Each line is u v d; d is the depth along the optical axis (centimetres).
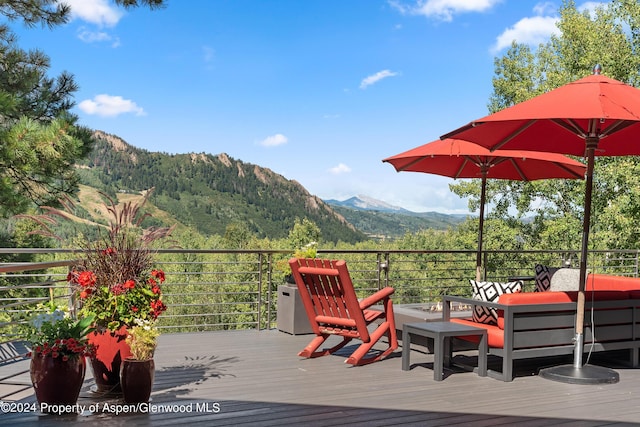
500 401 446
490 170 802
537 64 2227
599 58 1852
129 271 438
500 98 2334
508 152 679
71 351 390
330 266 569
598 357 625
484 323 571
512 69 2284
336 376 514
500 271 2252
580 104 473
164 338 682
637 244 1805
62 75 1248
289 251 774
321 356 599
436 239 4334
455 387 485
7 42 1202
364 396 450
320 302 598
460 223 2783
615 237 1741
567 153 616
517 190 2231
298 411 407
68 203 430
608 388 493
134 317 430
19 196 1058
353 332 575
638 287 638
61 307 415
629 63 1852
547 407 433
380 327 584
